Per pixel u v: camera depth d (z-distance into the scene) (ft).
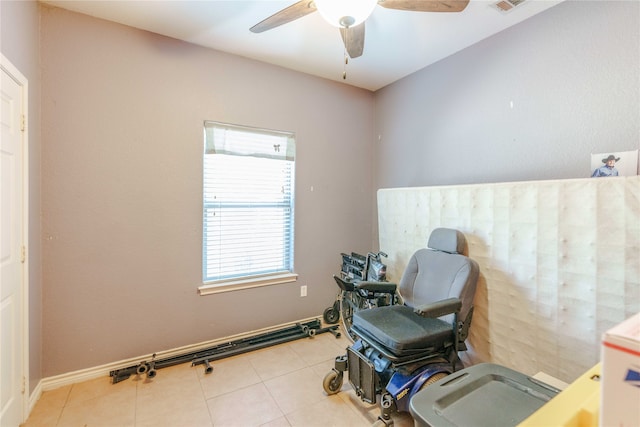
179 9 6.51
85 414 5.82
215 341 8.43
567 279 5.44
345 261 9.66
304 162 9.76
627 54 5.33
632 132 5.29
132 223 7.29
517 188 6.15
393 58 8.61
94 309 6.95
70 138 6.61
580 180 5.27
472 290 6.04
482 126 7.63
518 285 6.14
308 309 10.00
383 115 10.77
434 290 6.52
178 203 7.82
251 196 9.04
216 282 8.50
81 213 6.76
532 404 3.30
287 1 6.21
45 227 6.41
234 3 6.31
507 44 7.07
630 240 4.72
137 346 7.43
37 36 6.20
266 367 7.47
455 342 5.71
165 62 7.55
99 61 6.84
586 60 5.81
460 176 8.20
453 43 7.76
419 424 3.17
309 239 9.96
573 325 5.36
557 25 6.19
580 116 5.90
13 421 5.23
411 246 8.66
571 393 1.86
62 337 6.63
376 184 11.12
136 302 7.39
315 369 7.41
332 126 10.27
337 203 10.48
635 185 4.66
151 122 7.43
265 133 8.98
